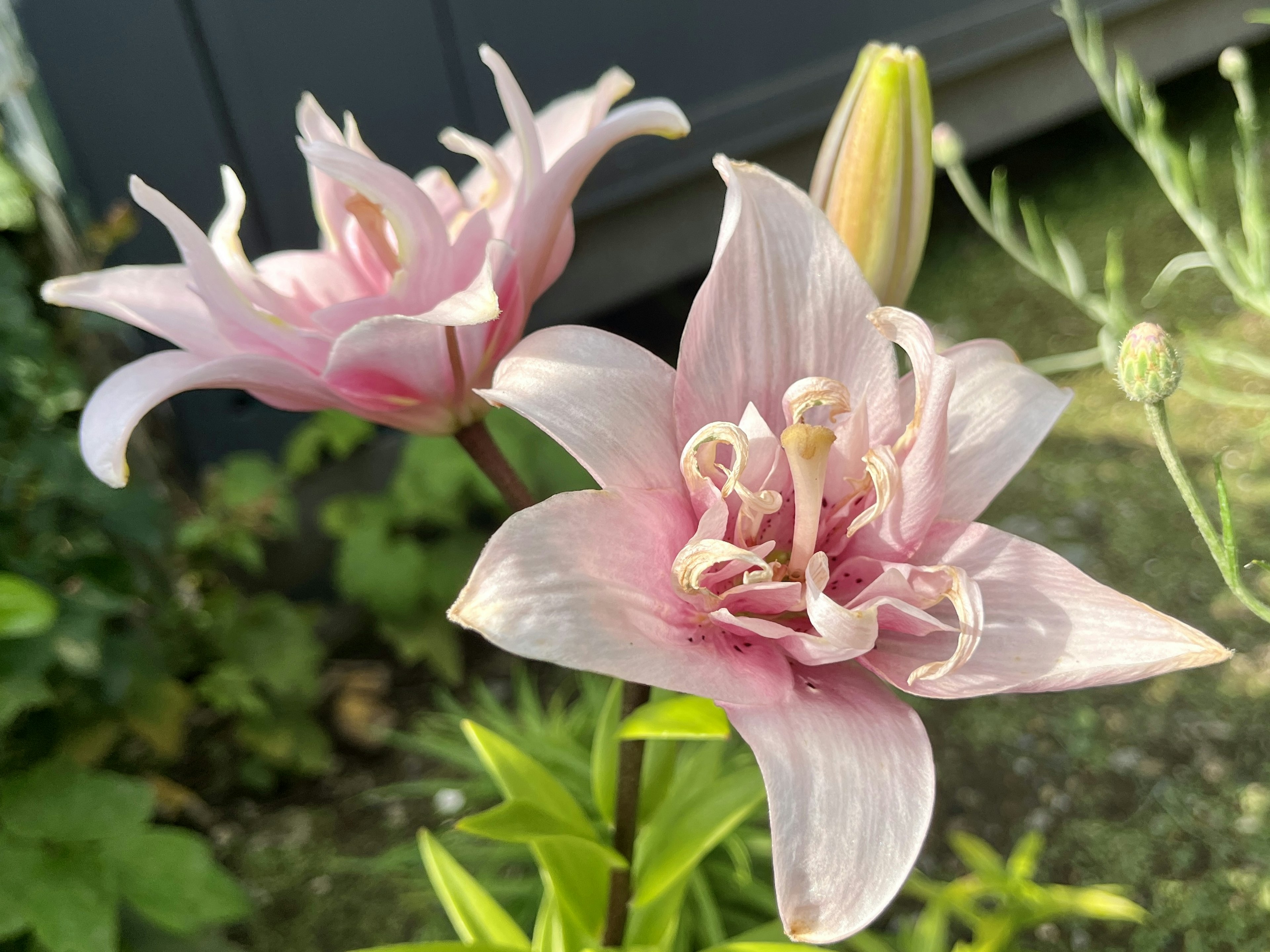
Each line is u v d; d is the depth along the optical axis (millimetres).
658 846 284
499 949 261
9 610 354
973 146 959
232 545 667
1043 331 920
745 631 196
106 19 622
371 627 793
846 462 206
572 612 169
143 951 503
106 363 651
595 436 187
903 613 190
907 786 173
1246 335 851
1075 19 415
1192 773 597
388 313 229
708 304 196
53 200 618
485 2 716
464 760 574
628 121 225
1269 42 1149
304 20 667
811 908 161
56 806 449
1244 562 693
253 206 688
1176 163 385
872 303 202
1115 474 780
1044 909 395
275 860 630
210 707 696
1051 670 184
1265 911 524
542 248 235
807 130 850
